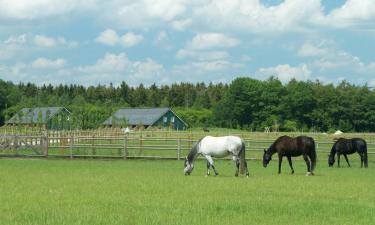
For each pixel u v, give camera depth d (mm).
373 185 22016
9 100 118688
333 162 34000
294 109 124000
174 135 62719
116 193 18609
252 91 125000
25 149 43375
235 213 14445
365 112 122625
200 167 32531
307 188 20562
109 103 132500
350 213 14641
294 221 13414
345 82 127500
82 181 22844
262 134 65000
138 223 12820
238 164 25672
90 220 13180
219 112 129375
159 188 20172
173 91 176750
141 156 40125
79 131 53531
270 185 21484
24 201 16484
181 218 13547
